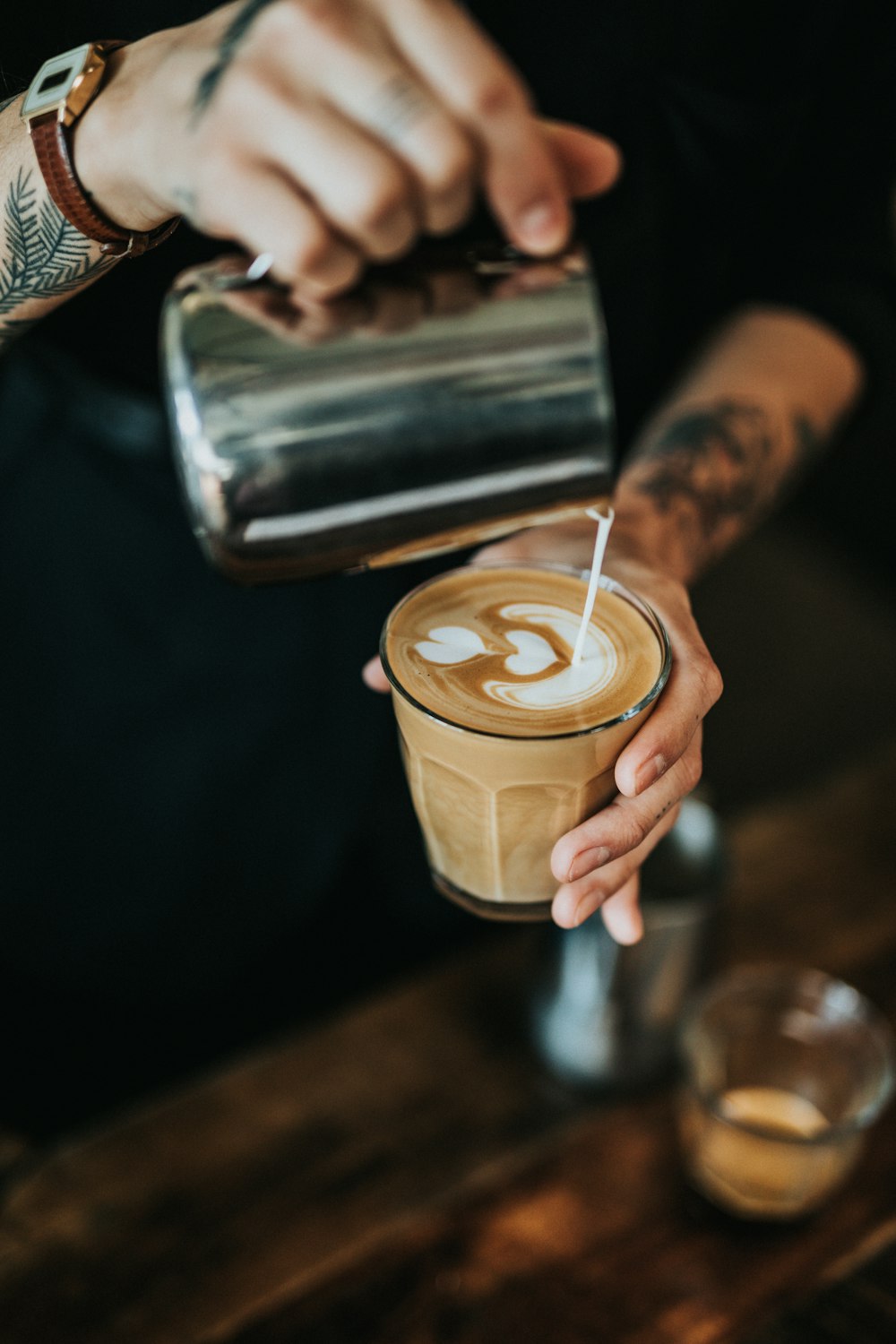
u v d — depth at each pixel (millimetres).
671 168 1152
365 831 1356
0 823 1310
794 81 1165
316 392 481
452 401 495
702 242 1238
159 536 1196
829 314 1221
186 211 464
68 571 1223
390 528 524
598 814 646
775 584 3105
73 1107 1320
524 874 711
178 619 1228
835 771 1450
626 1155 991
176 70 441
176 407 488
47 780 1295
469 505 530
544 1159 981
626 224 1135
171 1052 1397
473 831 689
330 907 1423
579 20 1041
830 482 3385
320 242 417
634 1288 881
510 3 1020
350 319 481
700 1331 855
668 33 1071
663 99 1111
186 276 511
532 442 518
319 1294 861
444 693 643
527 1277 884
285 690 1233
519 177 418
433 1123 1006
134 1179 937
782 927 1204
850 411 1259
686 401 1130
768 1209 912
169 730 1268
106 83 487
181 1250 885
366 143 397
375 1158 970
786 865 1281
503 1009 1124
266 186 416
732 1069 1072
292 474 488
